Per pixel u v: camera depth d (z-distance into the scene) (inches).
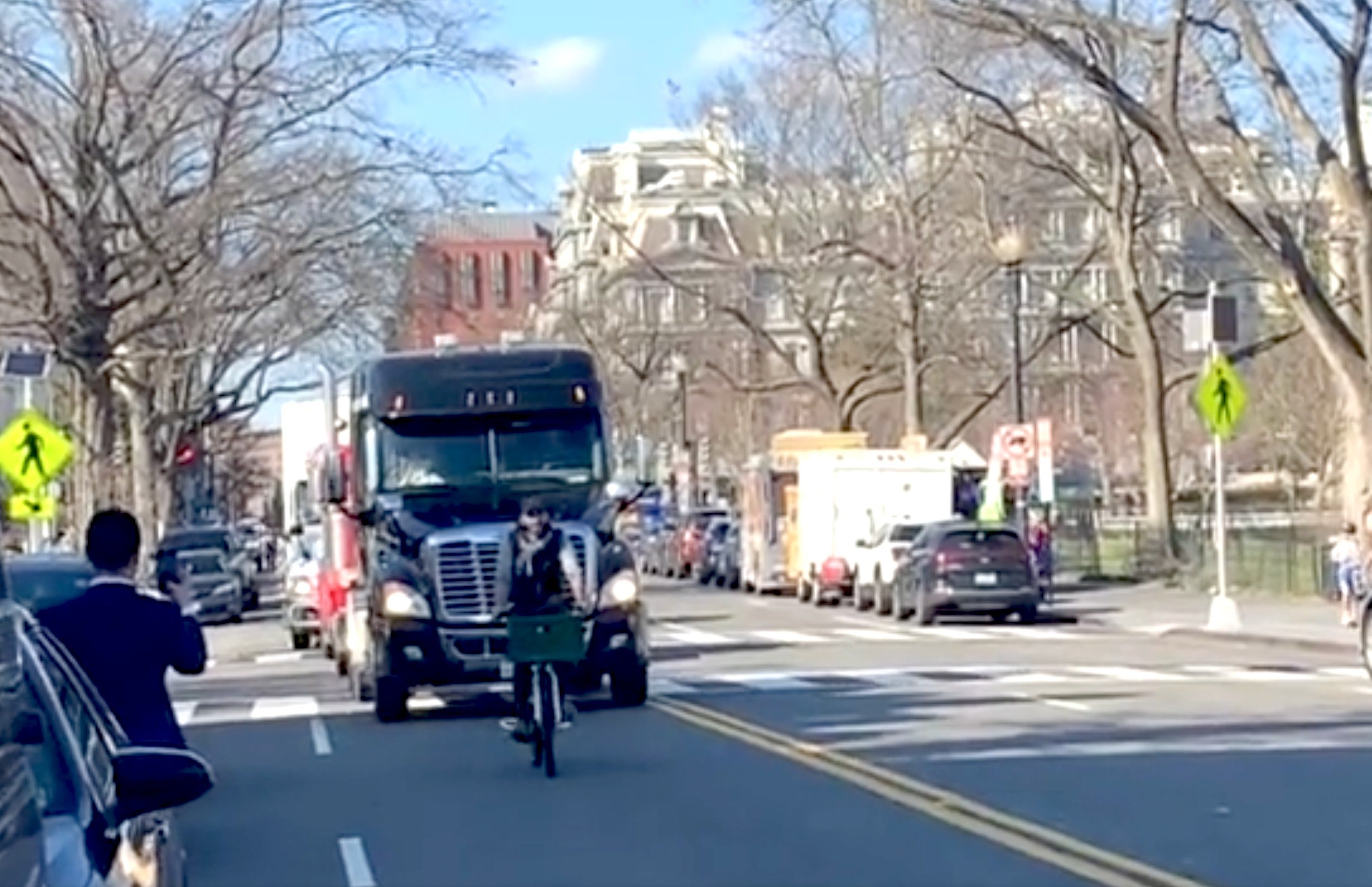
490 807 690.8
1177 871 521.3
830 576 2187.5
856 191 2549.2
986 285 2573.8
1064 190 2691.9
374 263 1940.2
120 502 2474.2
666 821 641.0
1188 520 2898.6
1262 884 502.6
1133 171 2103.8
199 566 2234.3
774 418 3681.1
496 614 978.1
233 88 1648.6
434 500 1023.6
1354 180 1513.3
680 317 3302.2
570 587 786.8
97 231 1665.8
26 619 300.8
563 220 4379.9
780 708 992.2
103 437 1882.4
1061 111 2160.4
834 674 1208.8
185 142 1718.8
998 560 1740.9
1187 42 1535.4
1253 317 2773.1
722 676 1209.4
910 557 1820.9
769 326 3393.2
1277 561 1907.0
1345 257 1882.4
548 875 552.4
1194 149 1829.5
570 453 1038.4
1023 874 529.0
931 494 2201.0
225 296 2039.9
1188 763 740.0
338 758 853.2
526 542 784.9
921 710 962.7
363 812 689.6
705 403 3804.1
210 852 612.1
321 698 1167.6
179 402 2751.0
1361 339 1669.5
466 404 1034.1
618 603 994.1
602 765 789.2
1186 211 2283.5
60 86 1627.7
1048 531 1972.2
